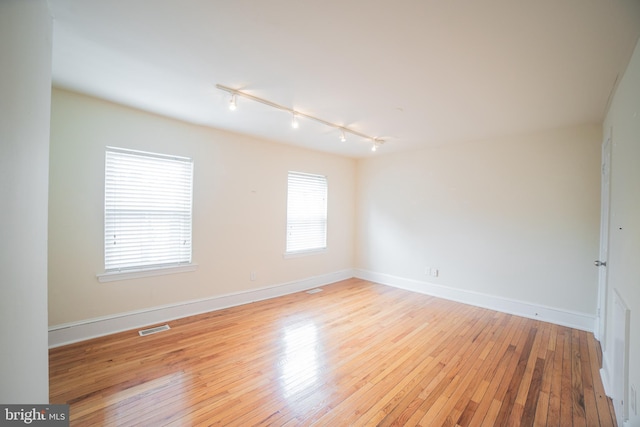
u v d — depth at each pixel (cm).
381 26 159
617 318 197
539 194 353
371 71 212
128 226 304
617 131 218
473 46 176
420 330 317
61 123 262
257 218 414
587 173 322
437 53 185
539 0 135
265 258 425
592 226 318
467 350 271
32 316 125
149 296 318
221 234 375
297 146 460
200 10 147
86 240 277
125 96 268
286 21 156
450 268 432
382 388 211
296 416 180
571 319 330
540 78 214
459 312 375
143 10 148
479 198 402
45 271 143
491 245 391
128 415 177
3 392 96
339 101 268
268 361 246
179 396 197
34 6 121
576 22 149
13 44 101
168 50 188
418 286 469
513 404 196
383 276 520
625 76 193
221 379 218
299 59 197
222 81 232
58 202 262
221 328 313
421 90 241
